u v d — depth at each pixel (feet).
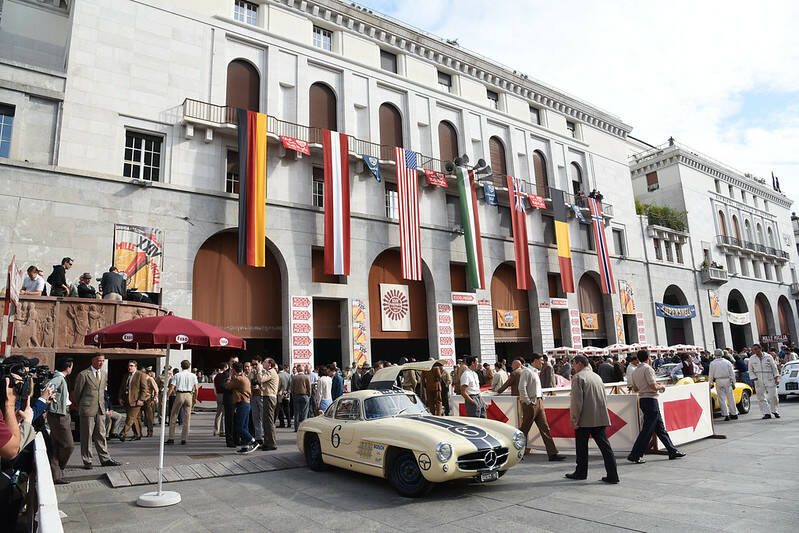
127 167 62.44
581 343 104.68
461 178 87.56
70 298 39.27
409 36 92.22
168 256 61.77
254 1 76.84
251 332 68.49
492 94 106.52
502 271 98.43
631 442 31.53
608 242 117.29
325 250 70.54
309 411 50.52
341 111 81.87
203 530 18.89
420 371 47.14
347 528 18.72
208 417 59.77
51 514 9.50
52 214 55.62
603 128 126.82
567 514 19.30
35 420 21.47
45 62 68.08
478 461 22.85
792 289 176.24
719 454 29.73
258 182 67.21
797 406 55.21
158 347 37.68
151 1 66.95
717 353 48.55
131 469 29.17
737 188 168.45
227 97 71.67
